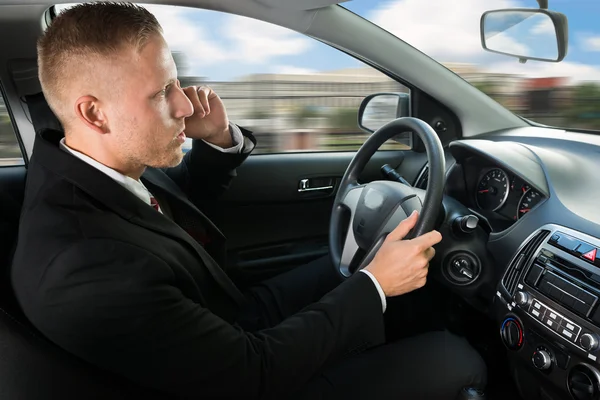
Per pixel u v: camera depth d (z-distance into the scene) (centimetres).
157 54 76
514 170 129
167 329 70
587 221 107
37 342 69
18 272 71
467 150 146
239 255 176
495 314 117
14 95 133
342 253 128
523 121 174
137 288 68
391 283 92
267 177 175
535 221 118
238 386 76
